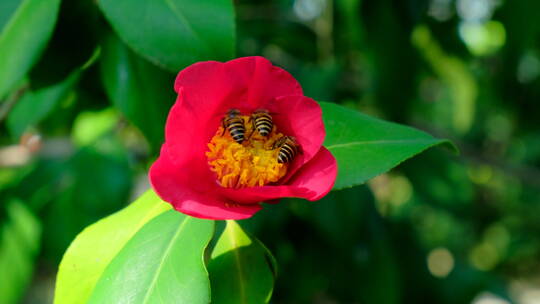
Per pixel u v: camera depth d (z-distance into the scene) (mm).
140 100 439
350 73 631
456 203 622
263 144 393
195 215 365
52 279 1192
